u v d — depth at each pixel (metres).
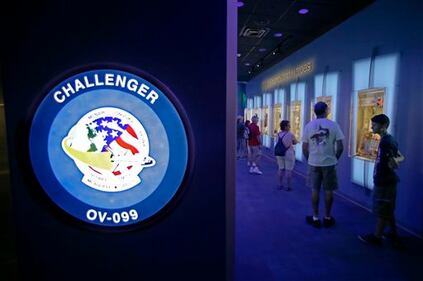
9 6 1.42
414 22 3.58
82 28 1.44
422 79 3.47
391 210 3.09
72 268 1.54
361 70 4.70
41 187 1.46
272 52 8.34
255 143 7.48
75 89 1.43
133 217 1.50
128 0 1.44
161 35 1.46
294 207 4.68
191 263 1.56
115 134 1.46
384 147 2.99
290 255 3.03
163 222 1.53
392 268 2.77
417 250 3.13
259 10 5.15
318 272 2.71
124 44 1.45
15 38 1.43
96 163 1.46
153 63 1.46
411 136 3.65
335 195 5.31
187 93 1.48
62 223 1.50
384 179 3.03
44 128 1.44
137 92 1.45
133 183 1.49
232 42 1.49
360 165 4.68
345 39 5.22
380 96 4.13
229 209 1.54
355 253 3.07
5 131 1.45
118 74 1.44
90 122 1.45
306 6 4.89
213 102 1.49
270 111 10.34
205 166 1.51
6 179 1.46
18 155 1.46
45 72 1.44
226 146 1.50
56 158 1.45
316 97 6.27
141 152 1.47
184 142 1.47
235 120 1.52
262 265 2.84
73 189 1.47
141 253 1.54
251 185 6.22
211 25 1.47
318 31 6.19
